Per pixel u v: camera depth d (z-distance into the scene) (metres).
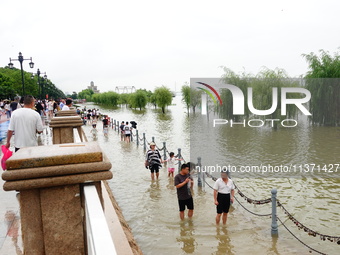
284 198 10.63
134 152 19.53
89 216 1.33
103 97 112.94
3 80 67.19
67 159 1.94
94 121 29.14
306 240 7.51
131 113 67.62
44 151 2.04
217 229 8.16
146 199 10.60
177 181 8.67
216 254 6.87
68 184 1.97
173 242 7.49
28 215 1.97
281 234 7.87
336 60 30.56
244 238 7.63
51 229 2.00
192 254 6.89
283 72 31.56
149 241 7.56
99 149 2.07
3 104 28.39
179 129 32.78
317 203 10.04
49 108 24.89
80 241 2.04
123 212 9.46
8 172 1.85
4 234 3.48
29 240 1.99
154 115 59.78
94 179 1.96
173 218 8.94
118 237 2.71
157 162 12.96
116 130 32.59
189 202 8.77
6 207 4.37
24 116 5.02
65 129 7.35
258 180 12.99
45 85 71.00
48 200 1.98
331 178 12.98
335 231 7.95
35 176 1.88
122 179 13.15
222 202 8.29
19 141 5.02
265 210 9.52
